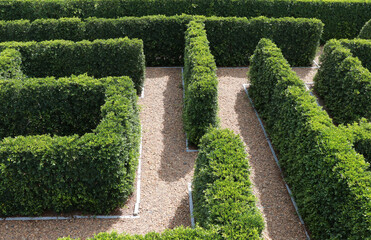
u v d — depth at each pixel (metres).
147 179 10.08
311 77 16.05
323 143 8.48
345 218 7.44
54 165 8.04
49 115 11.27
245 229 6.35
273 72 11.86
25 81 11.08
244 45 16.52
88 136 8.51
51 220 8.73
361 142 9.24
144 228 8.59
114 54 13.98
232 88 14.90
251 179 10.23
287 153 10.12
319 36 16.34
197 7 18.31
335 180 7.77
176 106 13.58
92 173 8.33
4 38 15.77
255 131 12.28
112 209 9.05
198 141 11.30
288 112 10.34
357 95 11.91
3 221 8.69
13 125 11.22
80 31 15.78
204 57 12.66
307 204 8.62
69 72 14.55
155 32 16.11
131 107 10.18
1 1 17.56
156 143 11.55
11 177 8.16
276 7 18.39
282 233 8.54
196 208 8.27
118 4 17.89
